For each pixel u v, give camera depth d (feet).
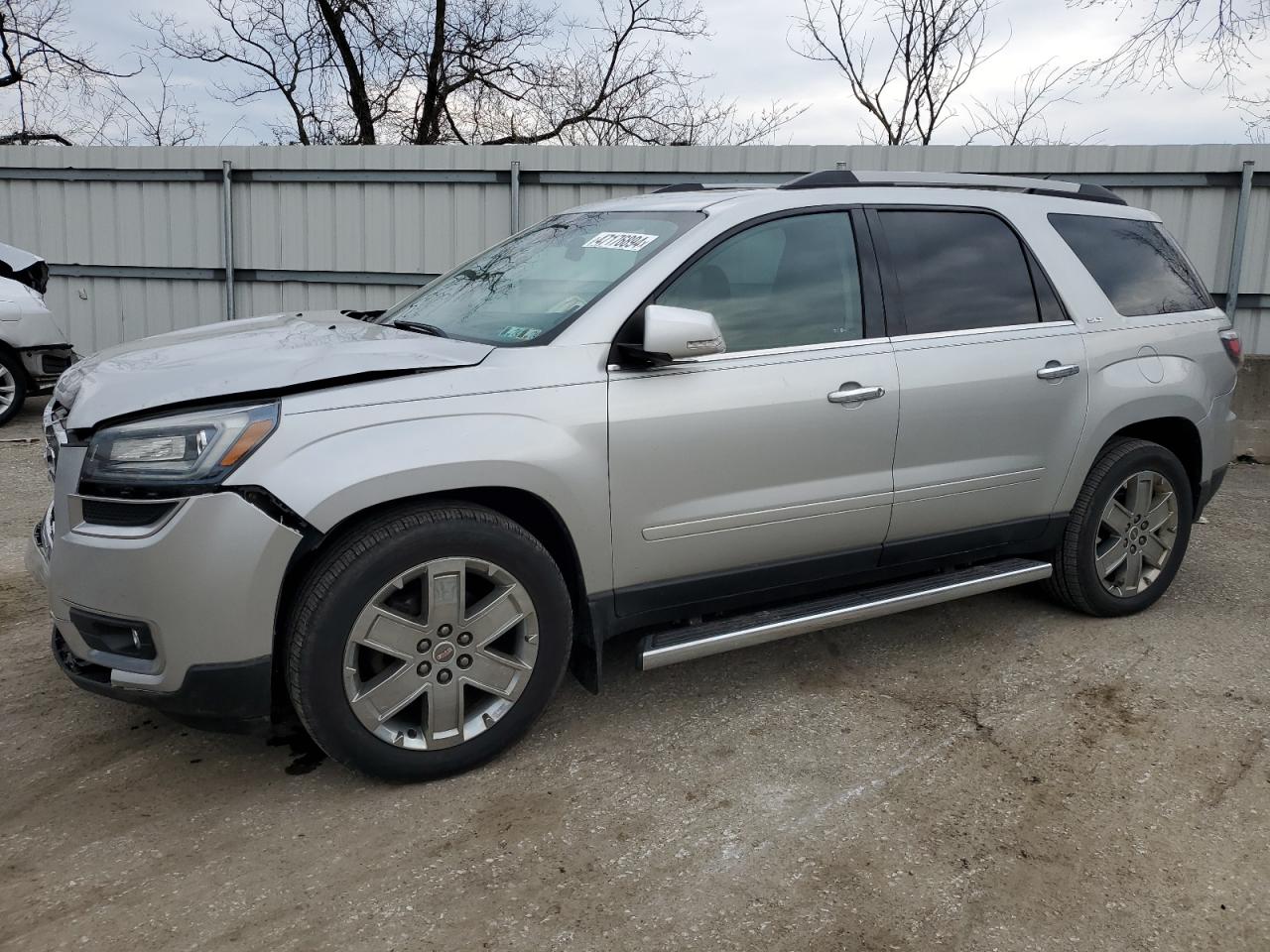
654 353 10.00
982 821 9.58
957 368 12.39
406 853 8.97
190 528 8.71
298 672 9.23
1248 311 33.50
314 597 9.17
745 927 8.02
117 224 39.47
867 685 12.64
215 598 8.82
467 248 37.35
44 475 24.62
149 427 8.91
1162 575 15.16
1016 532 13.47
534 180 36.45
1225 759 10.79
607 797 9.95
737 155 35.27
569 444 10.02
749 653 13.67
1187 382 14.66
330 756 9.57
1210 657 13.56
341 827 9.37
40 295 33.73
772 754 10.86
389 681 9.61
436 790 10.03
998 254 13.32
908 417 12.04
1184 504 15.11
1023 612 15.28
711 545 11.09
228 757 10.69
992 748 11.03
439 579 9.61
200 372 9.48
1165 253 15.38
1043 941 7.90
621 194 36.17
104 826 9.37
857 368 11.69
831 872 8.76
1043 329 13.35
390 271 38.06
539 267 12.21
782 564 11.71
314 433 9.06
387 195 37.52
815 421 11.38
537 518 10.66
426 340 10.78
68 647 9.67
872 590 12.60
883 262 12.32
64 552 9.18
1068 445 13.55
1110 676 12.92
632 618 11.01
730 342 11.13
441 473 9.37
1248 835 9.36
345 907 8.21
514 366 10.05
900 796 10.02
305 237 38.42
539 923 8.04
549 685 10.48
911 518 12.38
